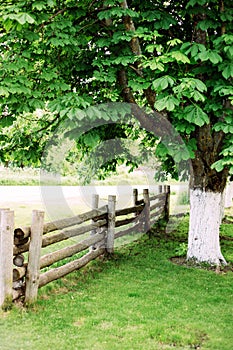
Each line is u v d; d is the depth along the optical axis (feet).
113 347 12.46
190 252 23.02
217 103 18.45
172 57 16.57
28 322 13.83
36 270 15.20
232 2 18.25
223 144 21.25
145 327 13.98
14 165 25.30
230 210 46.21
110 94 20.62
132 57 18.25
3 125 19.79
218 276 20.61
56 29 17.38
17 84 16.80
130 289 17.98
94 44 21.16
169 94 18.06
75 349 12.26
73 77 21.94
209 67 18.48
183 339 13.14
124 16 18.53
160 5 20.39
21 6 15.83
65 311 15.05
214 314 15.49
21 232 14.65
